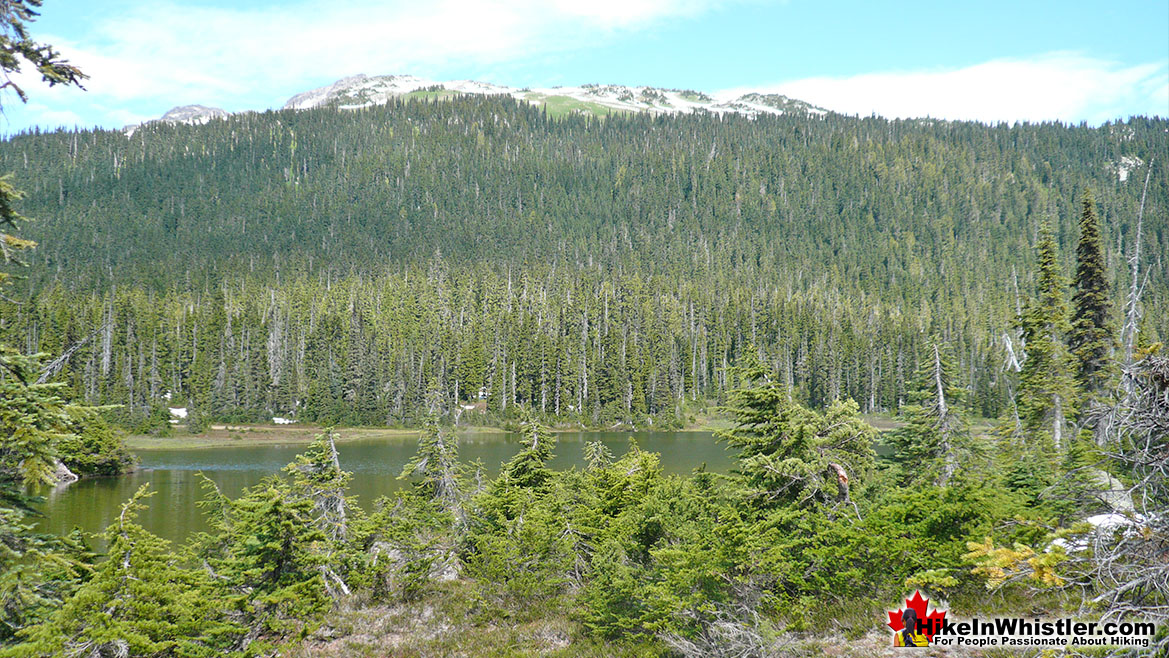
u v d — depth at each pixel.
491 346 139.12
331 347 137.25
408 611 18.53
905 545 13.21
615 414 118.81
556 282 180.38
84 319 124.44
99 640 12.17
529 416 29.20
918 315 171.88
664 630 13.86
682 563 13.72
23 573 12.22
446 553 22.94
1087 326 28.50
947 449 24.14
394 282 176.88
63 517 44.00
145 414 104.94
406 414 120.44
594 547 19.34
